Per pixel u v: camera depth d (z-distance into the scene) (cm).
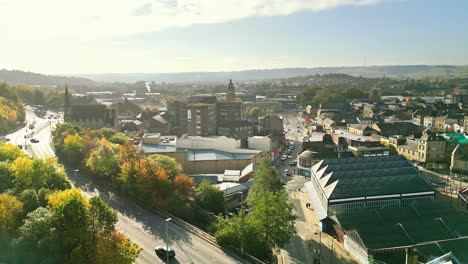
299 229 10100
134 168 10600
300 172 15588
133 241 7956
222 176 13700
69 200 6266
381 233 8500
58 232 6088
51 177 9538
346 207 9962
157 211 9731
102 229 6328
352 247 8631
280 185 10525
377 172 11144
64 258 5912
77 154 14112
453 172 14375
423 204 10081
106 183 11900
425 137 15788
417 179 10656
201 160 15000
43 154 16700
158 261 7119
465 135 17788
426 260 6762
